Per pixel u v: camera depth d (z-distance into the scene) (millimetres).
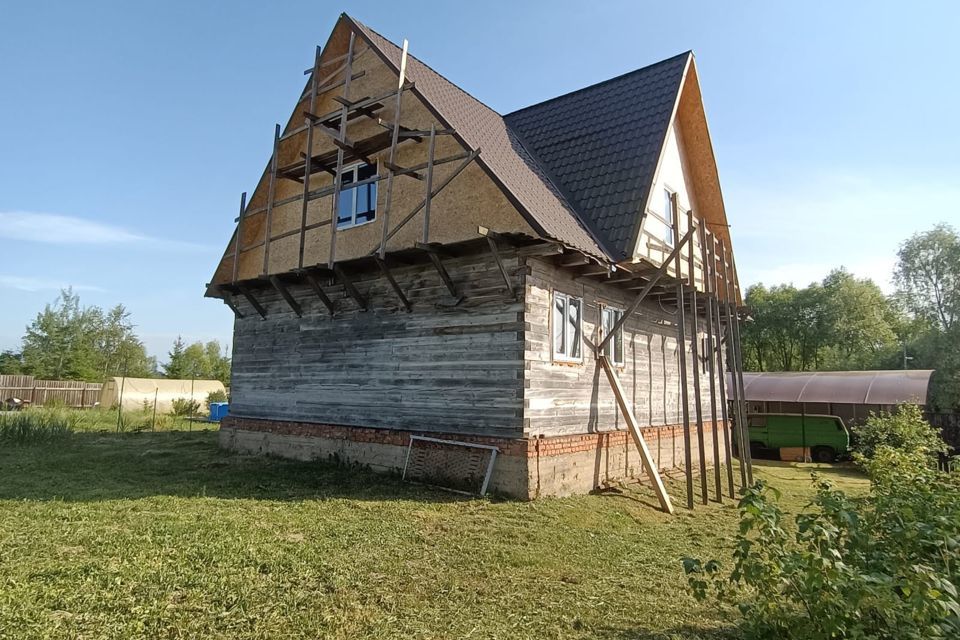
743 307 16422
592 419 10531
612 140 12578
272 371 12789
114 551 5383
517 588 5293
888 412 18469
